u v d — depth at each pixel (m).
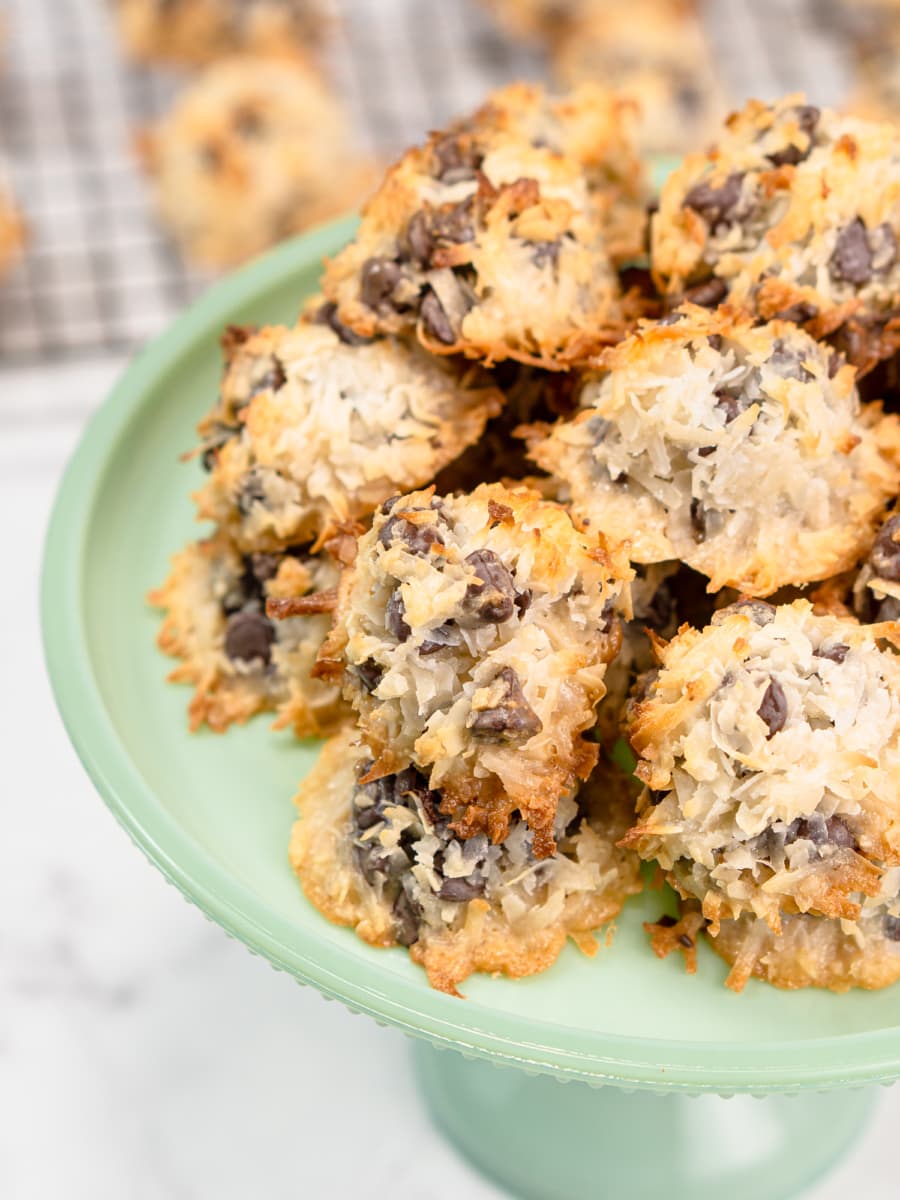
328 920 0.39
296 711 0.42
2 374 0.63
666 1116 0.45
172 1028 0.49
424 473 0.41
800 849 0.36
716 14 0.75
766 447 0.38
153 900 0.51
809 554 0.39
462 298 0.41
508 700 0.36
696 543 0.39
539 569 0.37
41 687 0.55
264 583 0.42
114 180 0.70
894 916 0.37
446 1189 0.47
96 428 0.45
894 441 0.40
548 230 0.41
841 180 0.40
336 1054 0.49
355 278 0.41
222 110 0.68
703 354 0.39
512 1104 0.45
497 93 0.46
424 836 0.38
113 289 0.68
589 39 0.71
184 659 0.43
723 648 0.37
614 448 0.39
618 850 0.39
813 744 0.36
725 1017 0.37
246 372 0.42
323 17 0.75
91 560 0.44
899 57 0.73
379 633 0.37
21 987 0.50
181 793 0.41
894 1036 0.35
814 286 0.40
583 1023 0.37
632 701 0.38
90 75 0.73
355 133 0.72
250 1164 0.47
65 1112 0.48
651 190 0.47
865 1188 0.47
